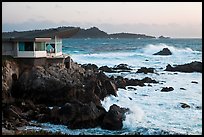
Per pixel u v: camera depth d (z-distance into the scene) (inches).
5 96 1296.8
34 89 1359.5
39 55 1505.9
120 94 1537.9
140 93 1610.5
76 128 1103.0
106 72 2266.2
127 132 1096.8
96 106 1210.0
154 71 2381.9
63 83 1363.2
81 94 1343.5
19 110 1209.4
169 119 1238.9
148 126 1155.9
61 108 1155.9
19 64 1472.7
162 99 1515.7
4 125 1056.8
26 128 1070.4
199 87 1814.7
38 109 1241.4
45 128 1089.4
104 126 1115.3
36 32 1817.2
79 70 1690.5
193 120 1230.3
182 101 1486.2
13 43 1483.8
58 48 1755.7
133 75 2170.3
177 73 2326.5
